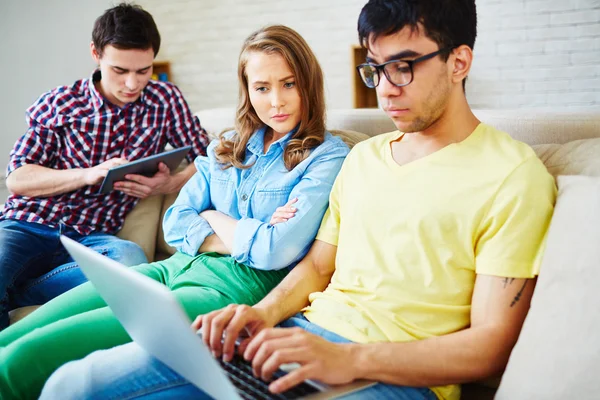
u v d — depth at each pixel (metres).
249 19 4.94
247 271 1.58
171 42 5.27
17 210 2.14
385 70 1.25
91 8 4.42
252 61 1.62
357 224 1.37
